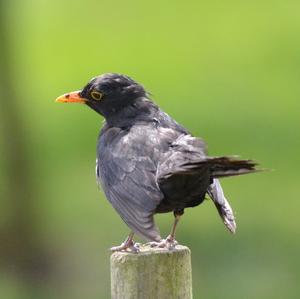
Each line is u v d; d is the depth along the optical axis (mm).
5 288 18281
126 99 9273
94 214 19844
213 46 28828
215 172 7973
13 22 18828
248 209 19766
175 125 9102
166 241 7785
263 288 16656
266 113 24266
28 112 20734
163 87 26438
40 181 19812
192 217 19328
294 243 18156
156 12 31469
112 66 27938
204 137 23312
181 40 29391
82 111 25031
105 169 8703
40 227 19000
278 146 22688
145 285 7492
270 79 26422
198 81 26641
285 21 29938
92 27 30531
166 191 8172
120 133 8969
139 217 8039
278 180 21094
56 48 29109
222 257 17844
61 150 22984
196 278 17172
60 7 31828
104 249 18609
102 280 18031
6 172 18891
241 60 27703
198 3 31891
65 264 18578
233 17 30703
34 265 18750
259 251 18000
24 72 23547
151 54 28750
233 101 25203
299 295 16531
